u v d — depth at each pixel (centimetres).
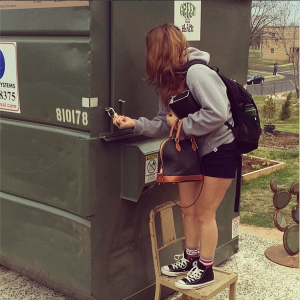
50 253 295
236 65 350
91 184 254
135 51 260
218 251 364
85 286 273
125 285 289
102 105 251
